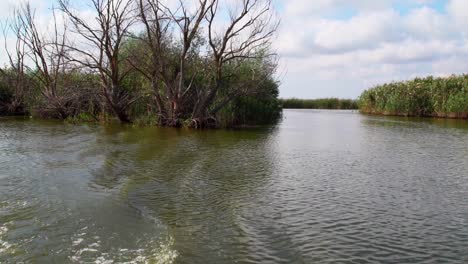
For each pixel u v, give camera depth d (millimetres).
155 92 26656
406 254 6957
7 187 10211
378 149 18188
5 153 14844
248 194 10344
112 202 9297
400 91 45500
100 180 11227
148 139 20078
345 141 21109
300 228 8016
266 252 6891
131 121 29344
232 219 8430
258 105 31359
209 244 7141
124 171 12500
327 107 72875
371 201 9906
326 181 11836
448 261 6723
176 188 10766
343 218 8648
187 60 28047
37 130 23203
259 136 22844
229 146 18344
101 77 27531
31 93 34469
